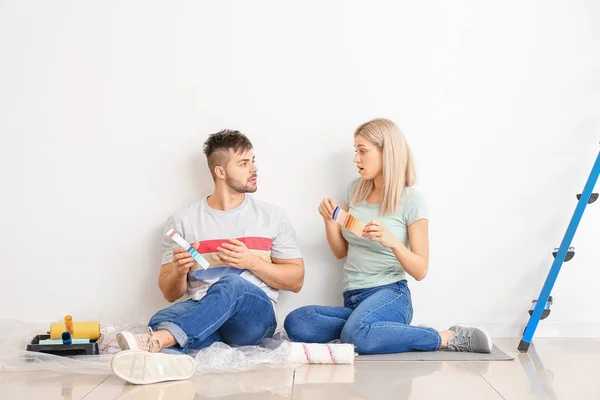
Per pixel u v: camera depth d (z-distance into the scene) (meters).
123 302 2.73
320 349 2.22
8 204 2.71
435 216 2.74
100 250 2.73
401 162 2.51
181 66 2.71
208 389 1.89
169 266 2.55
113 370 1.91
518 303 2.76
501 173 2.74
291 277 2.52
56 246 2.72
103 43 2.71
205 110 2.71
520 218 2.75
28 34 2.70
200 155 2.72
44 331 2.61
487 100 2.73
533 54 2.73
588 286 2.76
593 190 2.75
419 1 2.71
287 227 2.59
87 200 2.72
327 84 2.72
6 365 2.13
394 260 2.52
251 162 2.56
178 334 2.06
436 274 2.75
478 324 2.76
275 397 1.82
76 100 2.71
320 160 2.73
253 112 2.72
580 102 2.73
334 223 2.60
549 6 2.72
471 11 2.72
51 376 2.06
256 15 2.71
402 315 2.45
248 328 2.30
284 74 2.72
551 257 2.75
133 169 2.72
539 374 2.10
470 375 2.07
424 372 2.11
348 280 2.58
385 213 2.53
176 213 2.60
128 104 2.71
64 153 2.71
